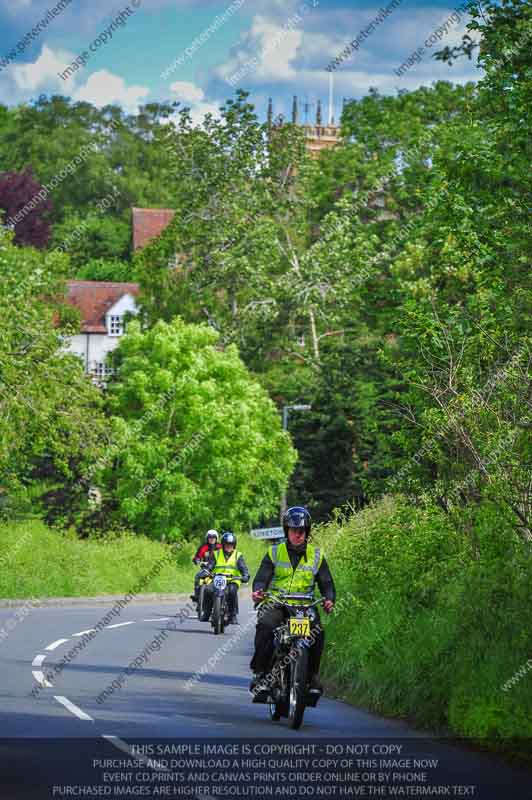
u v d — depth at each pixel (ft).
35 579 274.77
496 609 88.07
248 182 452.76
